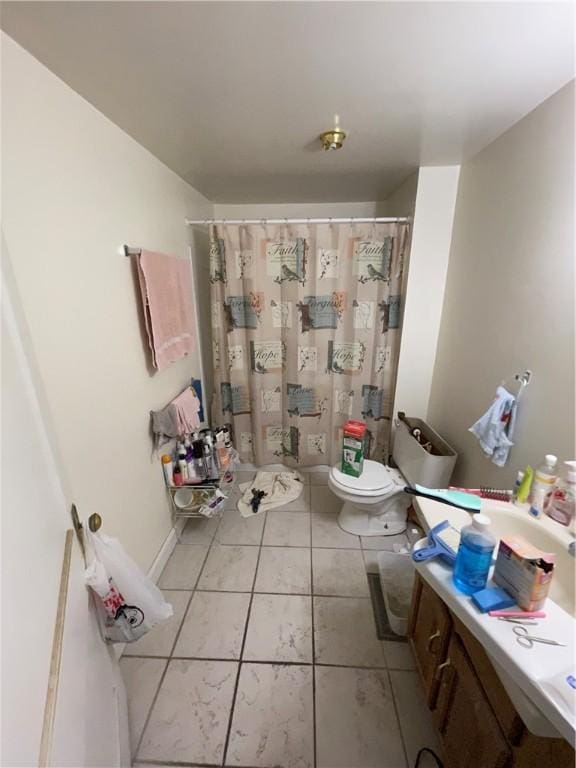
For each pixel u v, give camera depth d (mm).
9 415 662
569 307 1074
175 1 734
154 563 1719
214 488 1879
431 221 1925
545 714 582
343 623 1512
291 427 2539
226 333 2354
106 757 910
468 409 1729
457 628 953
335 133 1384
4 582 576
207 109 1214
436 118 1293
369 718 1183
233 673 1317
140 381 1567
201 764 1075
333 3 749
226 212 2729
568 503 976
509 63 968
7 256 706
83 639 871
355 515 2070
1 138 833
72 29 817
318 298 2221
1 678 531
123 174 1396
